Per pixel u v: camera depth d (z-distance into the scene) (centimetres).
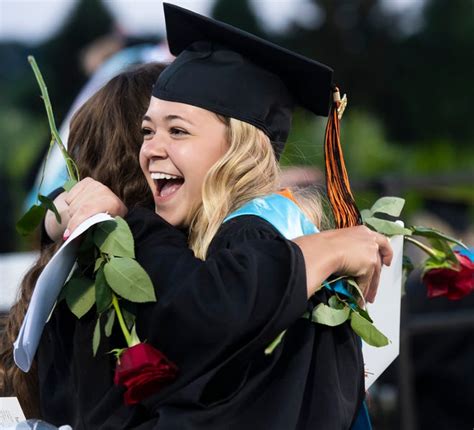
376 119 2116
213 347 540
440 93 2114
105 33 2109
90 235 583
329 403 563
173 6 612
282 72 620
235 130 601
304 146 955
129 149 657
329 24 2098
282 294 540
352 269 571
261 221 579
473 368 1064
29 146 2011
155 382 548
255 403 553
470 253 719
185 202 605
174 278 563
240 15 2116
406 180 941
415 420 1056
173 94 602
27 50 2219
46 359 639
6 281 948
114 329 588
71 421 618
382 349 658
